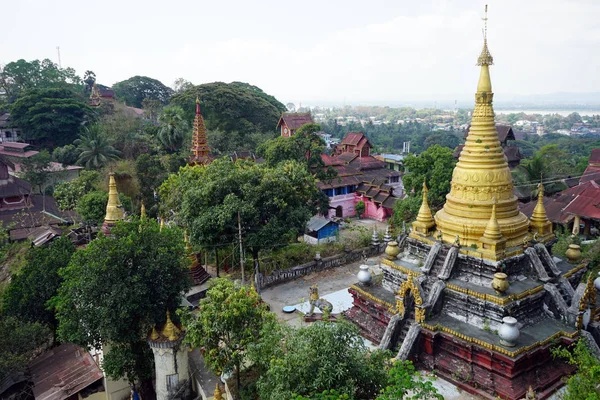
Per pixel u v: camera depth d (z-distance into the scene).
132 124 98.75
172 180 54.91
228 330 24.38
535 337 24.61
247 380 25.91
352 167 86.19
